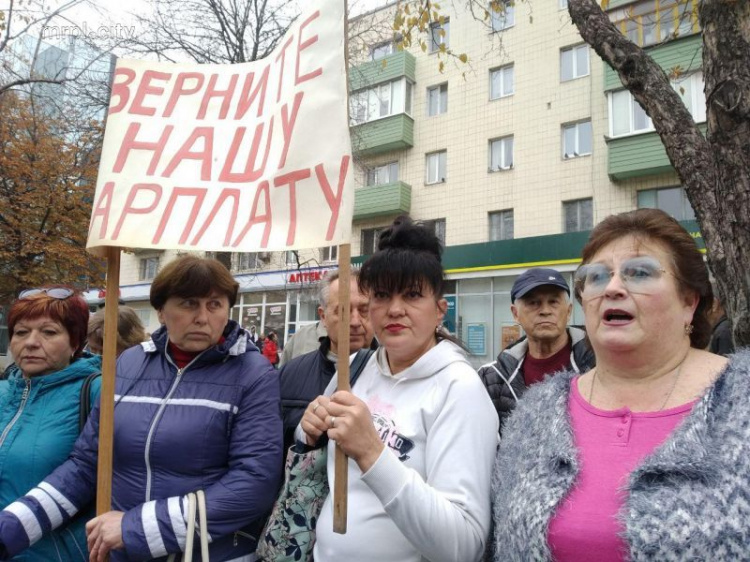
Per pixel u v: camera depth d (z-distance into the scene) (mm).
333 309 2336
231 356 1881
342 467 1385
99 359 2238
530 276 2867
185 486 1688
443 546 1287
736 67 2279
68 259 11742
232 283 1923
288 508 1718
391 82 15945
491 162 14586
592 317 1347
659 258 1289
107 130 1844
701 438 1120
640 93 3049
